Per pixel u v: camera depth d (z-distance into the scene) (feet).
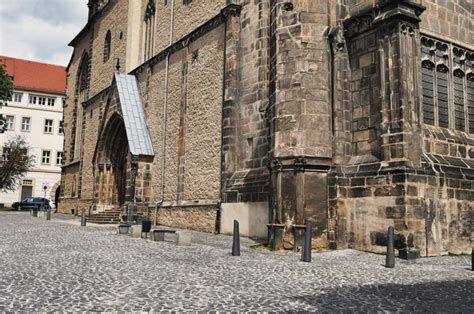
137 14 111.04
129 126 96.02
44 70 243.40
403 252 42.22
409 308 22.43
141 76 103.24
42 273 30.89
